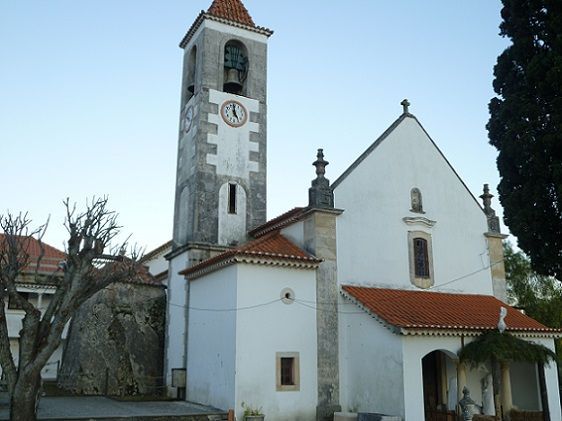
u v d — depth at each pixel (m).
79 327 29.19
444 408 22.70
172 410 20.80
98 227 19.28
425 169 26.05
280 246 22.75
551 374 22.30
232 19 30.69
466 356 20.48
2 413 19.12
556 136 20.48
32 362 17.28
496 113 23.75
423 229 25.09
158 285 30.95
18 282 34.28
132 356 28.19
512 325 22.03
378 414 19.45
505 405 21.00
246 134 29.55
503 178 23.17
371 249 23.58
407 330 19.45
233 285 21.09
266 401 20.31
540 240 21.88
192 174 28.25
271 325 21.02
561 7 21.84
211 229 27.33
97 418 18.27
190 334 24.81
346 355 22.05
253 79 30.62
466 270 25.75
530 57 22.70
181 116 31.23
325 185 23.11
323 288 22.20
